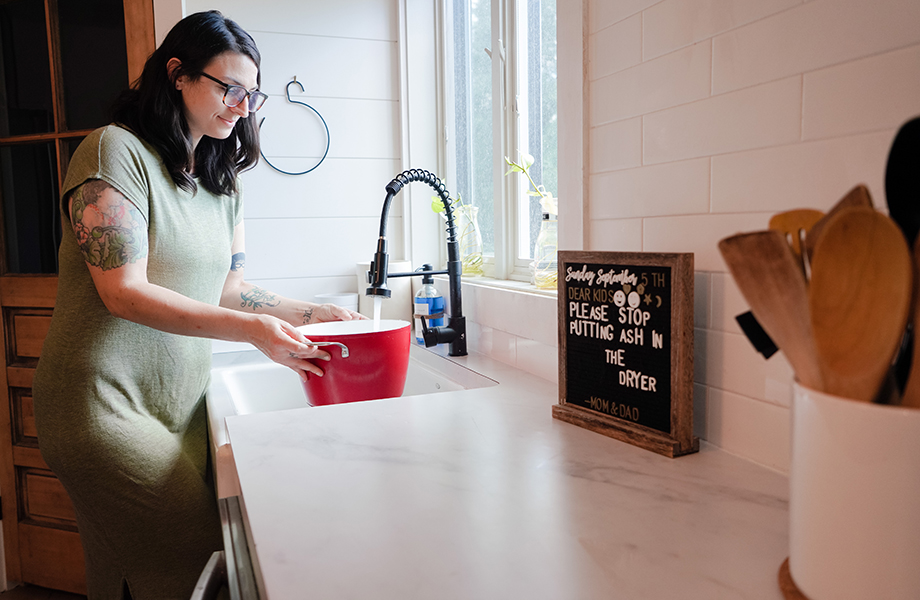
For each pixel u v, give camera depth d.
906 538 0.45
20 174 2.38
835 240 0.44
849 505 0.47
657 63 1.01
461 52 2.37
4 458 2.46
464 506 0.73
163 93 1.34
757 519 0.69
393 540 0.65
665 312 0.90
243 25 2.27
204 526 1.47
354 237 2.46
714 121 0.90
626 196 1.10
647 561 0.60
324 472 0.84
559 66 1.26
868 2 0.68
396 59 2.47
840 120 0.72
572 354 1.08
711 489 0.77
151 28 2.14
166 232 1.38
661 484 0.79
